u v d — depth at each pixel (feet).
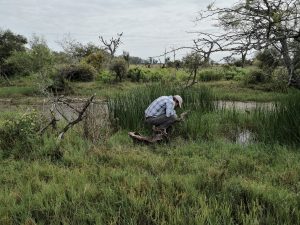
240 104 58.03
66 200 16.47
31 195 17.17
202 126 31.81
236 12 29.45
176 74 81.66
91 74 107.04
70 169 21.90
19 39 151.23
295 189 18.40
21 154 24.58
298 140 27.22
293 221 14.97
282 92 68.64
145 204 15.94
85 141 27.71
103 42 142.72
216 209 15.34
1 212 15.57
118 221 14.84
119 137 29.84
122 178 19.53
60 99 34.14
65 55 139.74
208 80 98.22
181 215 14.96
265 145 27.66
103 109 31.73
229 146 27.40
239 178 19.48
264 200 16.53
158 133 30.07
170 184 18.20
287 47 31.76
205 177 18.99
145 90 36.70
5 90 82.53
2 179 19.98
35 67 114.21
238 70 101.76
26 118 27.27
